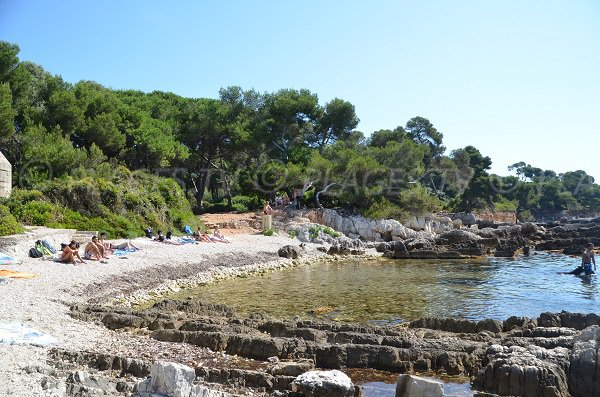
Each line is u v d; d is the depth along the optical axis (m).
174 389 9.30
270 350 13.18
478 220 76.62
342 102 66.56
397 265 38.19
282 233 47.72
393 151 62.66
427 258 42.88
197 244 37.88
